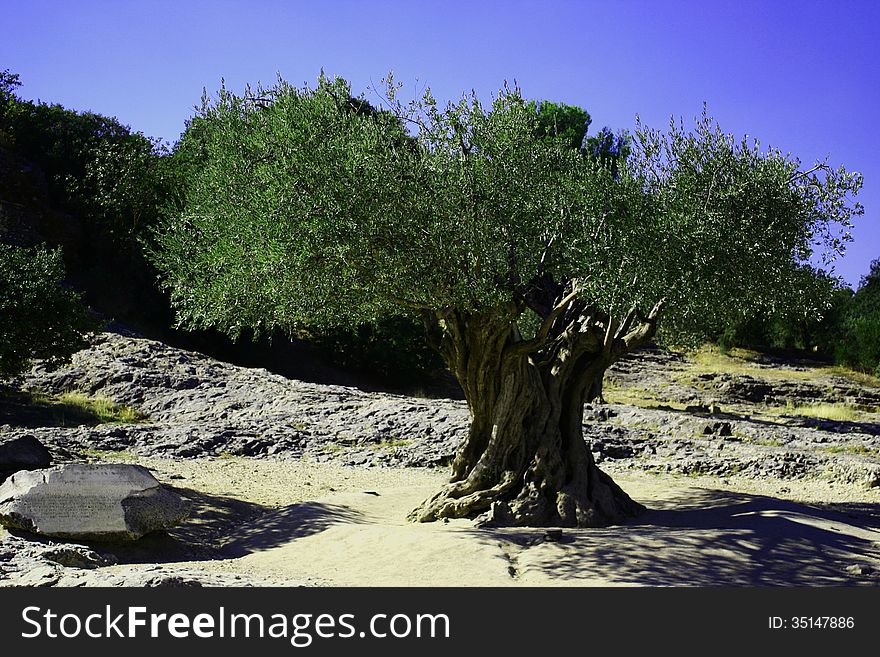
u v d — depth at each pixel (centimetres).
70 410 2417
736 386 4434
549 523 1302
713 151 1250
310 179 1144
